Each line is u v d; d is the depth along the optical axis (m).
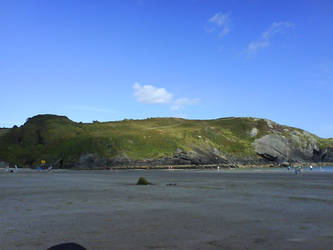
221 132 179.75
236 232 10.32
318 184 34.25
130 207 16.17
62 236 9.81
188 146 151.25
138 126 196.88
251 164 154.00
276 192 24.59
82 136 158.88
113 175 66.00
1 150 162.50
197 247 8.53
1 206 16.67
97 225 11.52
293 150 168.50
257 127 188.88
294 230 10.60
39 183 37.28
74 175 65.81
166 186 31.81
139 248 8.44
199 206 16.47
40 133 180.75
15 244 8.85
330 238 9.48
